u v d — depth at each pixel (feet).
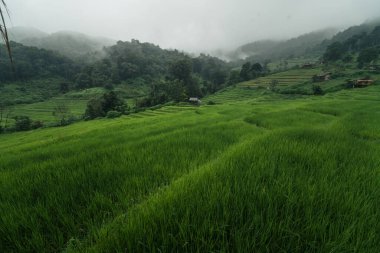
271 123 47.06
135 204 9.07
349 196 8.54
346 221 7.08
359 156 15.19
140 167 14.14
